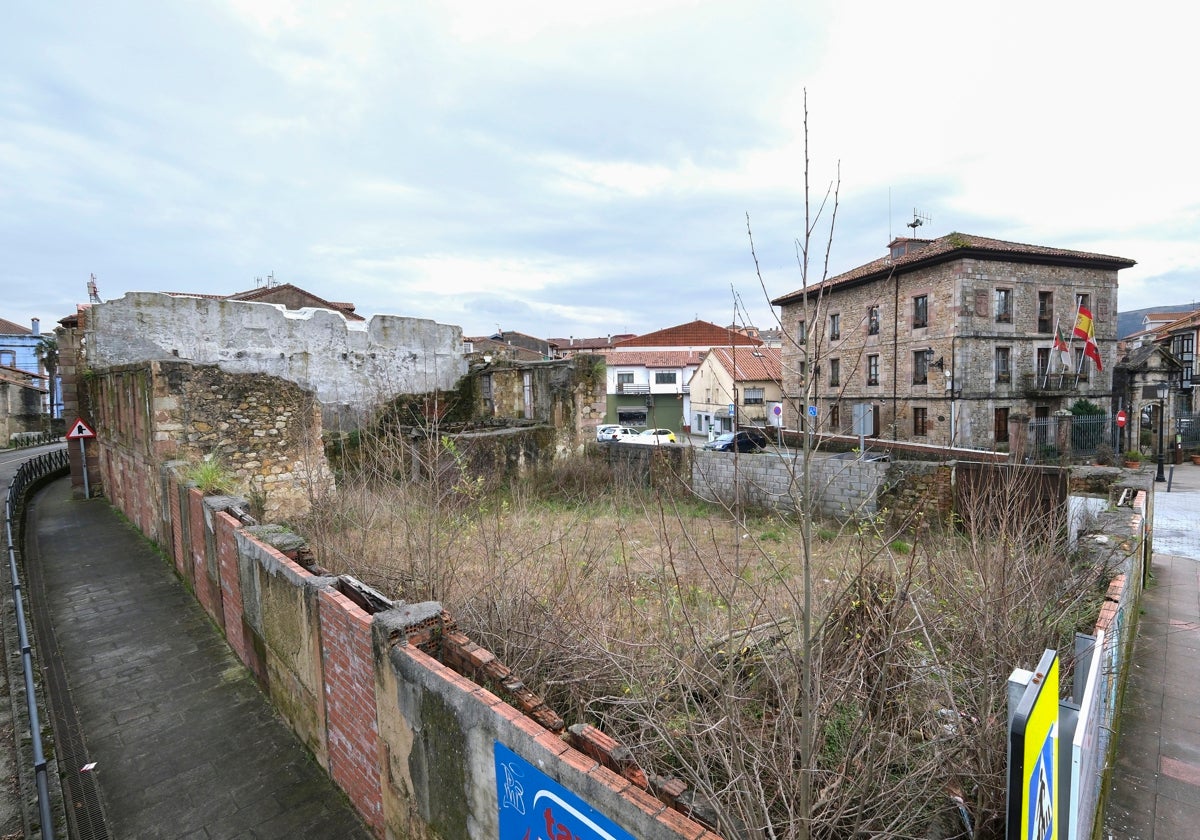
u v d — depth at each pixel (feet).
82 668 20.85
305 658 15.78
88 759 16.21
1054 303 80.38
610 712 12.92
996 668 12.71
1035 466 29.91
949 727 11.43
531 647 14.97
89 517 41.42
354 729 13.65
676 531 31.24
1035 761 6.16
